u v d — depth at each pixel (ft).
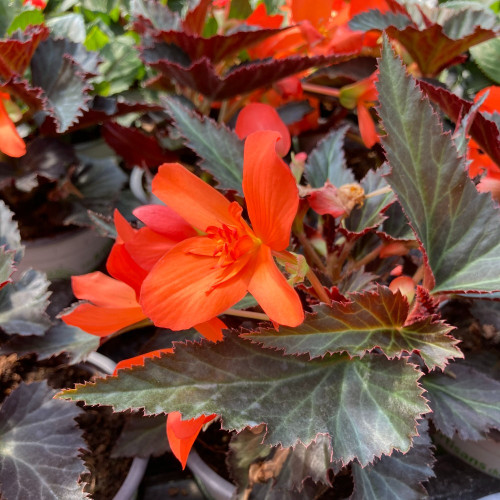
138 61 1.92
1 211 1.25
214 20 1.78
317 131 1.57
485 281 0.83
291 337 0.78
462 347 1.25
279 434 0.75
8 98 1.40
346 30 1.46
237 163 1.09
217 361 0.77
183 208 0.77
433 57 1.45
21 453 1.03
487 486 1.32
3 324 1.14
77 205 1.66
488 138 1.07
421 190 0.85
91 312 0.81
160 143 1.73
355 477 0.96
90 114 1.53
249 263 0.73
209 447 1.27
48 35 1.50
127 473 1.21
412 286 0.90
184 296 0.72
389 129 0.82
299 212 1.00
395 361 0.81
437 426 0.98
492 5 1.78
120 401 0.71
